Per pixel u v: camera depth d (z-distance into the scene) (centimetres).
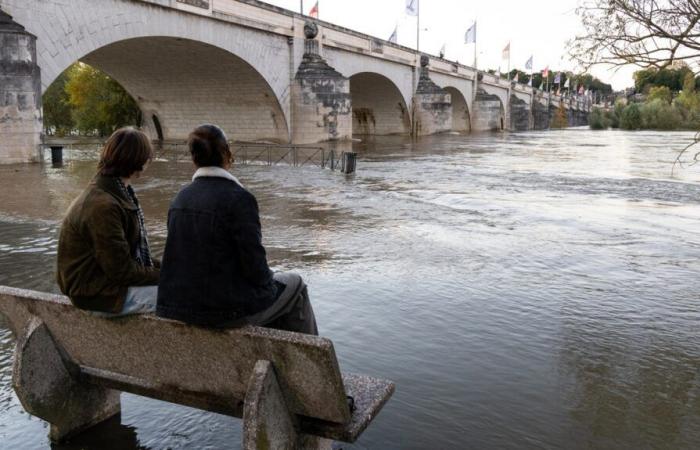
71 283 356
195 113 4594
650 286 822
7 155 2405
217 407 363
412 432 427
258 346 319
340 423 331
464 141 5666
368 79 5969
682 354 579
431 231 1203
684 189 2023
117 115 5969
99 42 2700
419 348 582
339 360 548
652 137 6712
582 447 412
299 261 934
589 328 647
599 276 870
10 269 870
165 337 350
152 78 4169
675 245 1105
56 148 2495
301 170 2556
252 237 327
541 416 453
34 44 2395
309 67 4266
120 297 356
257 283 337
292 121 4312
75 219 351
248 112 4381
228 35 3484
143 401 473
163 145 4184
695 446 415
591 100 17038
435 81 7325
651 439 424
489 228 1252
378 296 750
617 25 857
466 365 544
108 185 360
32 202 1518
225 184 338
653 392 496
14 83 2358
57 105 7544
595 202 1698
